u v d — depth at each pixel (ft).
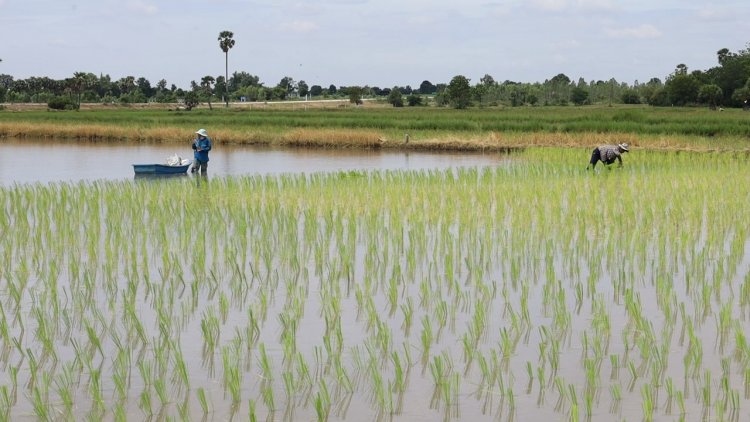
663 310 32.65
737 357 27.04
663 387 24.53
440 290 35.14
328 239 43.86
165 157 115.14
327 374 25.75
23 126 161.99
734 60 349.20
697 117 157.48
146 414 22.59
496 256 41.96
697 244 44.93
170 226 49.34
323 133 137.80
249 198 58.65
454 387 24.48
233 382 23.47
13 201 57.06
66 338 29.04
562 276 38.14
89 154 120.57
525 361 27.07
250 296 34.73
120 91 492.54
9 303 33.37
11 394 24.04
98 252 42.57
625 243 43.83
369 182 69.46
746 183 66.95
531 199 57.67
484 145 126.21
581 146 118.42
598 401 23.63
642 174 74.59
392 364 26.73
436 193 60.95
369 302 32.58
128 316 31.30
